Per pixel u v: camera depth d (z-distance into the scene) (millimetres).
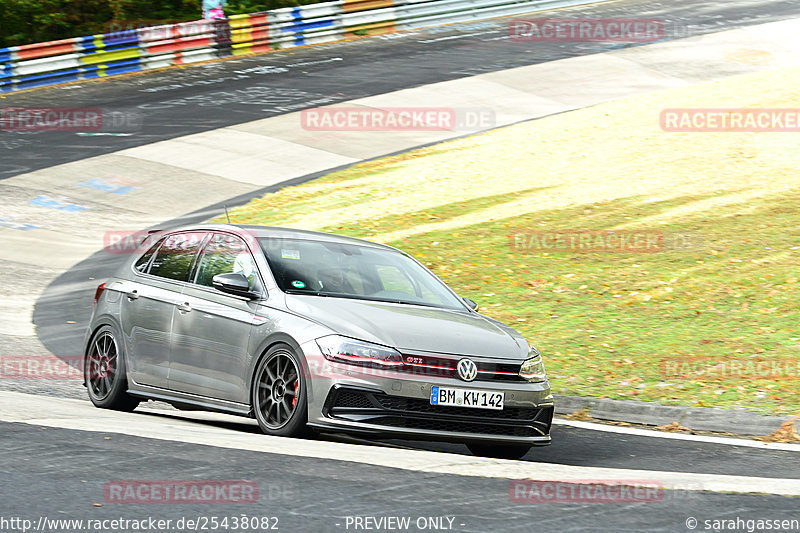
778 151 81312
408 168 85500
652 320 48781
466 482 21406
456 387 26078
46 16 159750
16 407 28625
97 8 164875
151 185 81938
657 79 113625
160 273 32125
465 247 63781
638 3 160375
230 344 28297
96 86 116938
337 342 25953
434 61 123812
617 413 37938
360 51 131625
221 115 102188
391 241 66000
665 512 19844
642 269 56812
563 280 56219
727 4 156375
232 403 28188
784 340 44094
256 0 161875
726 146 83875
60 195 78938
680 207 68938
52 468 20750
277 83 115312
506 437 26797
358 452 24375
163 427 27000
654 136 88875
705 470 28375
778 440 34219
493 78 114625
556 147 88688
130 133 96000
